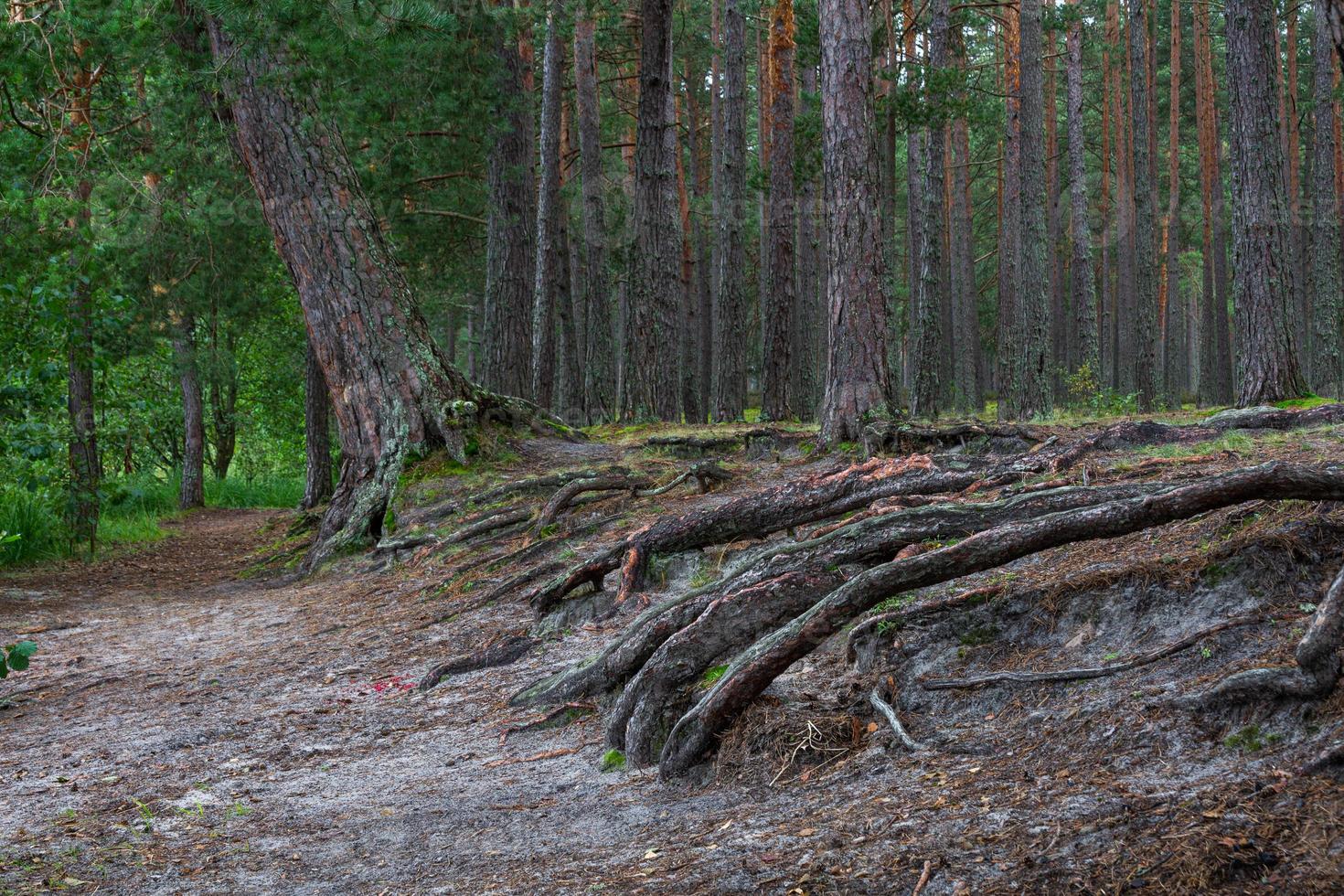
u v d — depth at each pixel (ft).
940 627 14.90
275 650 27.37
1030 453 27.35
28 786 17.06
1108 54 105.40
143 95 60.64
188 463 91.09
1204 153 104.99
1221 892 7.41
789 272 63.21
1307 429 28.60
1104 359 124.06
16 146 48.98
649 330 62.03
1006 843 8.96
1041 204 64.13
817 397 108.78
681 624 16.69
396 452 41.98
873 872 9.01
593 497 35.24
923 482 22.24
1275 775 8.82
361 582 35.94
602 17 68.54
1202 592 13.21
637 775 14.62
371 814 14.24
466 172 69.72
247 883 11.72
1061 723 11.69
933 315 63.87
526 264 65.26
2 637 32.09
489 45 58.85
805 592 15.44
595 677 17.71
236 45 39.06
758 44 107.24
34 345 46.34
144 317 61.36
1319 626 10.02
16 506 52.11
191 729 20.06
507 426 44.24
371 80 48.29
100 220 52.95
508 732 17.51
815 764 12.92
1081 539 13.80
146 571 48.32
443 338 135.23
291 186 42.11
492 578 30.55
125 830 14.14
